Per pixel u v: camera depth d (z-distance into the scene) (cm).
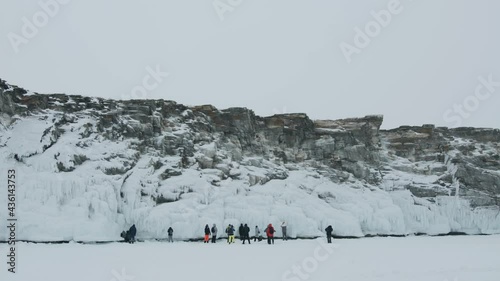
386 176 5981
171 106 5191
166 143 4772
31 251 2933
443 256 2906
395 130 6581
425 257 2852
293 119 5844
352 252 3173
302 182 5247
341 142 5891
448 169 6184
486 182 6009
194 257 2789
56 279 1945
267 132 5738
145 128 4725
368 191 5566
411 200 5647
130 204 4016
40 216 3519
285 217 4544
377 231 5106
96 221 3672
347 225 4781
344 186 5519
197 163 4769
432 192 5822
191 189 4409
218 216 4244
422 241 4319
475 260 2683
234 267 2381
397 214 5225
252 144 5509
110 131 4494
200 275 2122
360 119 6294
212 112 5475
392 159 6300
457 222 5684
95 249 3142
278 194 4856
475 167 6122
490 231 5712
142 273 2148
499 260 2677
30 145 3944
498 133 6775
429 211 5597
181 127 5047
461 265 2458
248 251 3178
